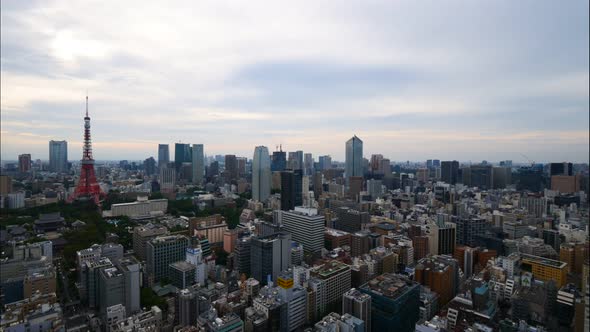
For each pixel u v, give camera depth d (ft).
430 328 639.35
